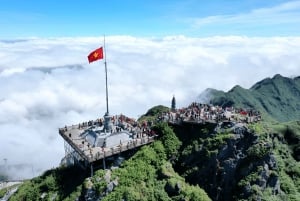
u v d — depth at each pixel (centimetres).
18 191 7481
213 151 7069
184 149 7469
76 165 7500
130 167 6756
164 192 6494
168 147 7469
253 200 6556
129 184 6425
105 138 7275
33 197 6956
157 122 8262
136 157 7062
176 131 7931
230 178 6969
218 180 6925
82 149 7006
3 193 9031
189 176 7069
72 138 7800
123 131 7600
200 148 7288
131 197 6134
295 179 7494
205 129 7575
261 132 7381
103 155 6644
